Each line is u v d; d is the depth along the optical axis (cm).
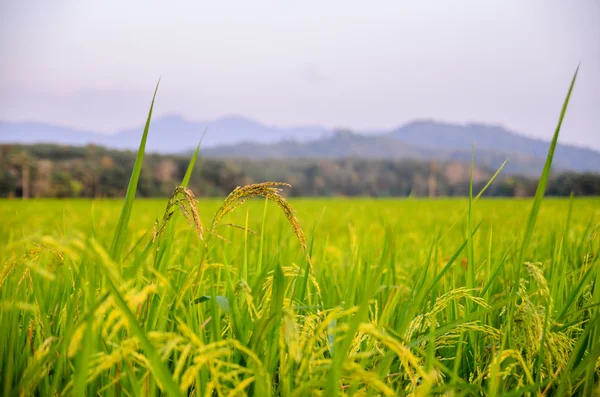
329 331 141
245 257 237
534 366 203
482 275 320
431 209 2344
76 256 115
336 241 660
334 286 316
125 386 170
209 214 1920
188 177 189
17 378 174
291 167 16000
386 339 126
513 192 10769
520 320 192
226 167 12594
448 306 251
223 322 230
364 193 15600
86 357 124
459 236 677
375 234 612
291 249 388
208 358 137
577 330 235
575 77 179
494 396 160
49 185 8594
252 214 1402
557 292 267
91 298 162
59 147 11031
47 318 208
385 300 275
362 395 147
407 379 191
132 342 139
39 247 192
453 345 224
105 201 4306
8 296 222
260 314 202
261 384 148
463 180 12538
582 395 189
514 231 614
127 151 11075
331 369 136
